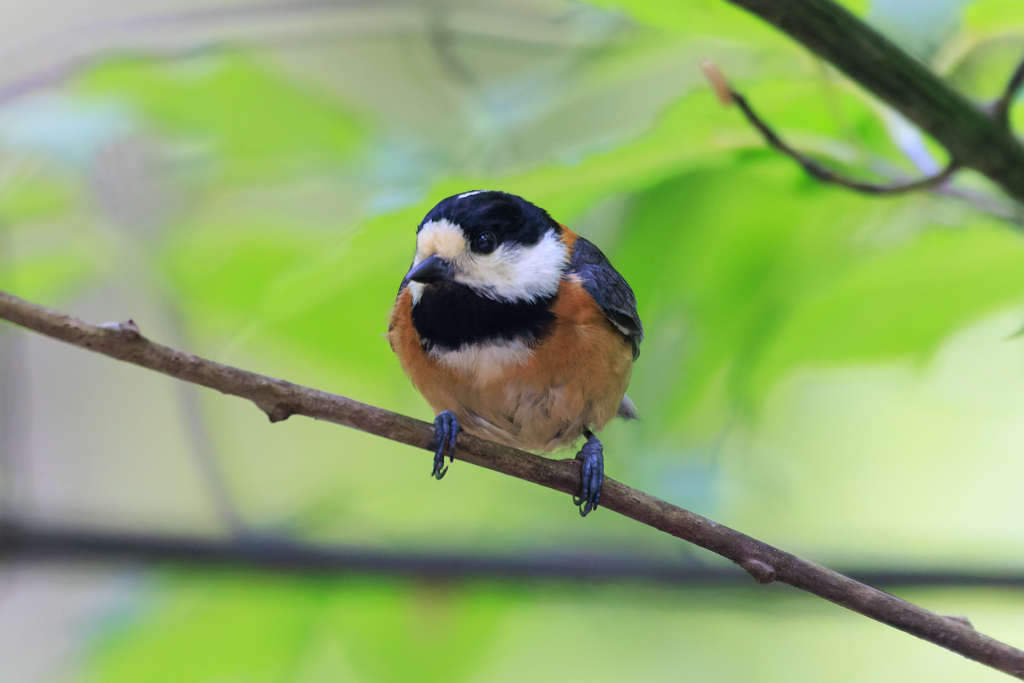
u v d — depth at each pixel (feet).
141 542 30.53
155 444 45.68
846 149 23.48
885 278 27.81
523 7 31.42
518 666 37.70
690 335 29.58
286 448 40.47
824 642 42.60
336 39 31.83
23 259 30.37
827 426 39.24
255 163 30.53
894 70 18.54
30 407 44.47
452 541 33.12
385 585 31.55
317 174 29.58
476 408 26.73
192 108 30.42
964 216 24.86
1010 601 29.66
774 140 20.59
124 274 30.68
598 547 33.37
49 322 16.72
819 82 22.93
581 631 38.75
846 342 29.19
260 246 29.99
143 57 29.99
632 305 27.53
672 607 32.71
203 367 17.97
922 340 29.22
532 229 26.84
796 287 28.14
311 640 31.96
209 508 32.99
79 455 44.83
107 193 30.60
